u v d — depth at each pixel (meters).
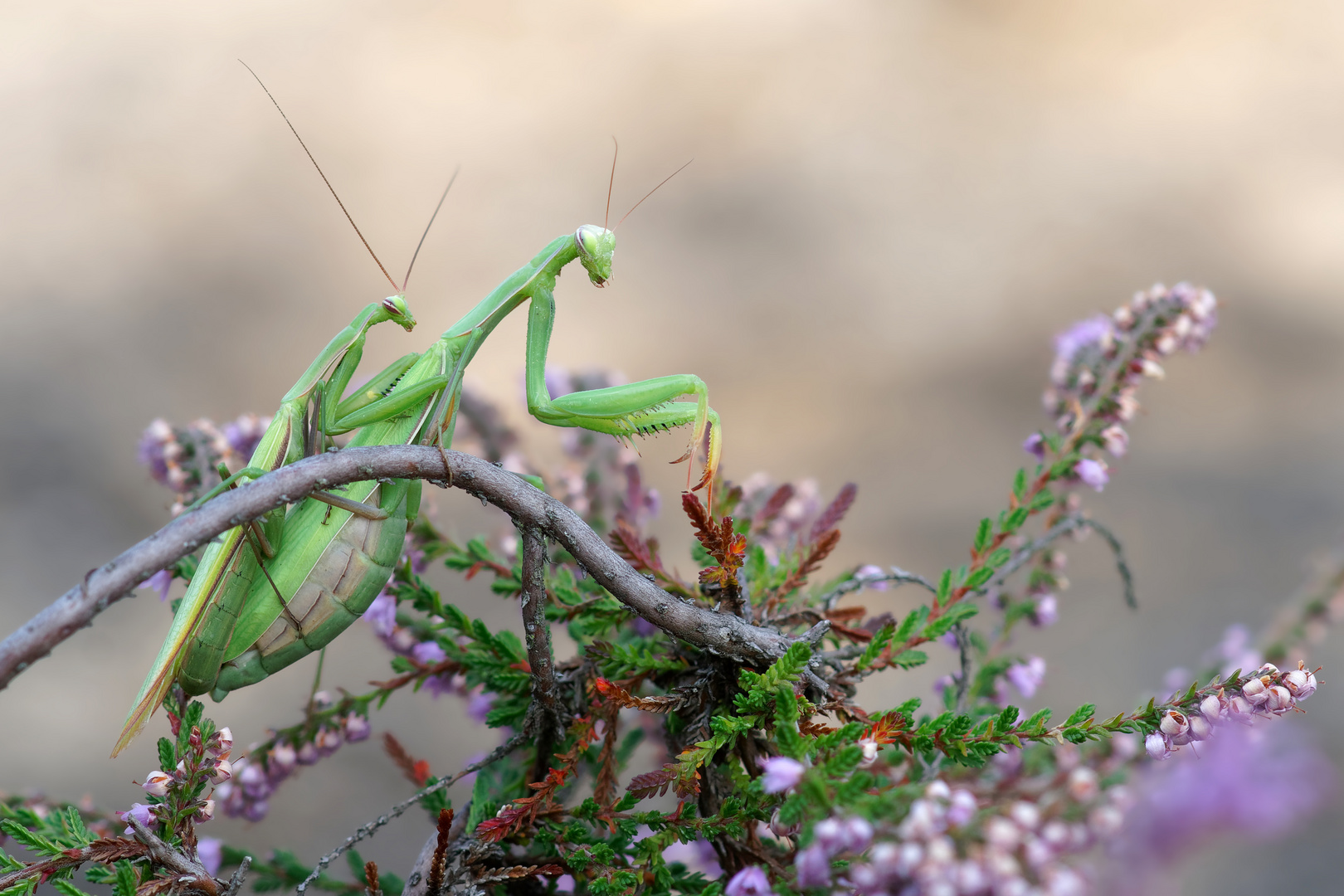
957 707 0.45
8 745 0.68
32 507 0.87
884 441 0.92
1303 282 1.09
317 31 1.56
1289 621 0.46
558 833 0.43
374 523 0.43
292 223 1.22
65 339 1.05
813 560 0.45
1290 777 0.42
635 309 1.10
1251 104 1.35
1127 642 0.69
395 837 0.62
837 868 0.41
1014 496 0.45
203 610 0.43
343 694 0.45
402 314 0.45
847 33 1.57
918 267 1.16
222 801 0.44
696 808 0.43
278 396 0.99
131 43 1.51
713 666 0.43
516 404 0.50
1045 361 1.01
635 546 0.44
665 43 1.56
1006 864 0.40
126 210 1.23
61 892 0.42
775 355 1.03
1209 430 0.92
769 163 1.33
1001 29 1.57
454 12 1.61
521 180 1.29
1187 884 0.48
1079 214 1.21
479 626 0.45
